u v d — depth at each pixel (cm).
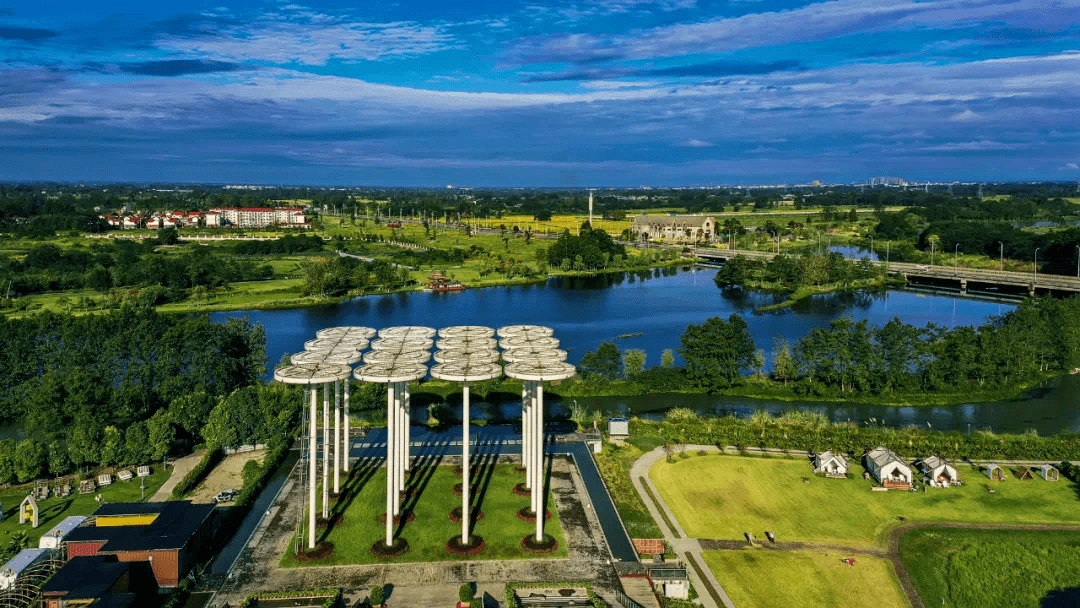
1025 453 10938
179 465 10606
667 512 9219
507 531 8638
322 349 9338
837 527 8838
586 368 14925
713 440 11519
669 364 15450
